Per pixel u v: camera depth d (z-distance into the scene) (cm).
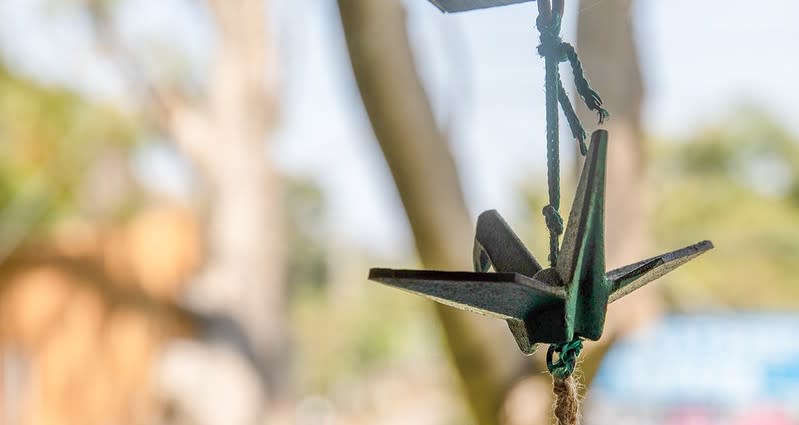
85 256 693
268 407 759
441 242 357
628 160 332
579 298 124
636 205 338
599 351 337
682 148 1241
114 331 677
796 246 1146
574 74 130
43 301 694
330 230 1634
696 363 855
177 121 772
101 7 744
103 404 675
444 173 352
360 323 1742
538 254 686
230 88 794
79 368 680
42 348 692
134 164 786
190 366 700
